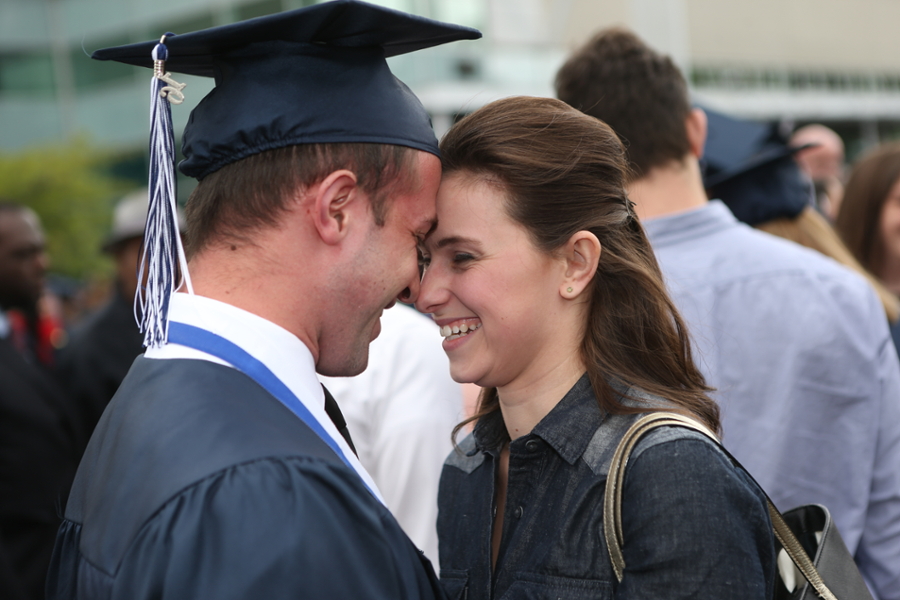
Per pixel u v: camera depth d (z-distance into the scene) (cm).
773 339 236
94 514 135
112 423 144
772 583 150
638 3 1966
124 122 2505
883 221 378
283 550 121
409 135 155
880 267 385
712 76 2214
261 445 130
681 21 2119
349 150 148
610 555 146
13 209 575
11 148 2464
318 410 149
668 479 142
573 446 159
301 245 148
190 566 119
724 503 141
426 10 1789
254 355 144
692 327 233
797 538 170
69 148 2389
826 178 641
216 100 153
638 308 168
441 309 169
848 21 2503
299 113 147
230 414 133
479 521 176
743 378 236
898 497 240
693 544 138
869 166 383
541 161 160
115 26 2408
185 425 132
